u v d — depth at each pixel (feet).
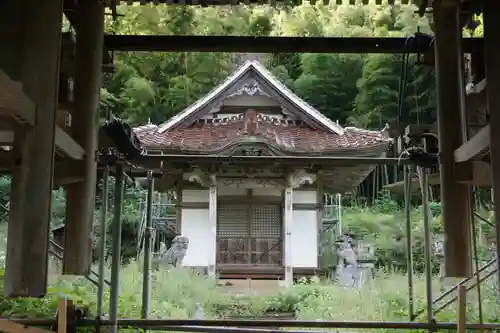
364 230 54.60
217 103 42.91
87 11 11.29
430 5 12.41
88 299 23.98
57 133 8.83
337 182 45.50
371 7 63.31
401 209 62.90
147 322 17.03
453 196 11.27
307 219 42.14
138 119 59.72
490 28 8.74
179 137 39.75
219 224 42.39
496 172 8.43
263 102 43.98
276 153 37.11
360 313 25.81
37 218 7.97
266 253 41.86
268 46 13.89
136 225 48.11
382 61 65.98
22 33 8.32
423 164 16.58
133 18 43.55
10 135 9.34
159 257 39.86
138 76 62.85
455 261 11.16
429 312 17.35
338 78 74.64
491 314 21.88
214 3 12.59
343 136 40.93
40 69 8.25
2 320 10.27
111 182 36.27
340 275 38.45
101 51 11.39
